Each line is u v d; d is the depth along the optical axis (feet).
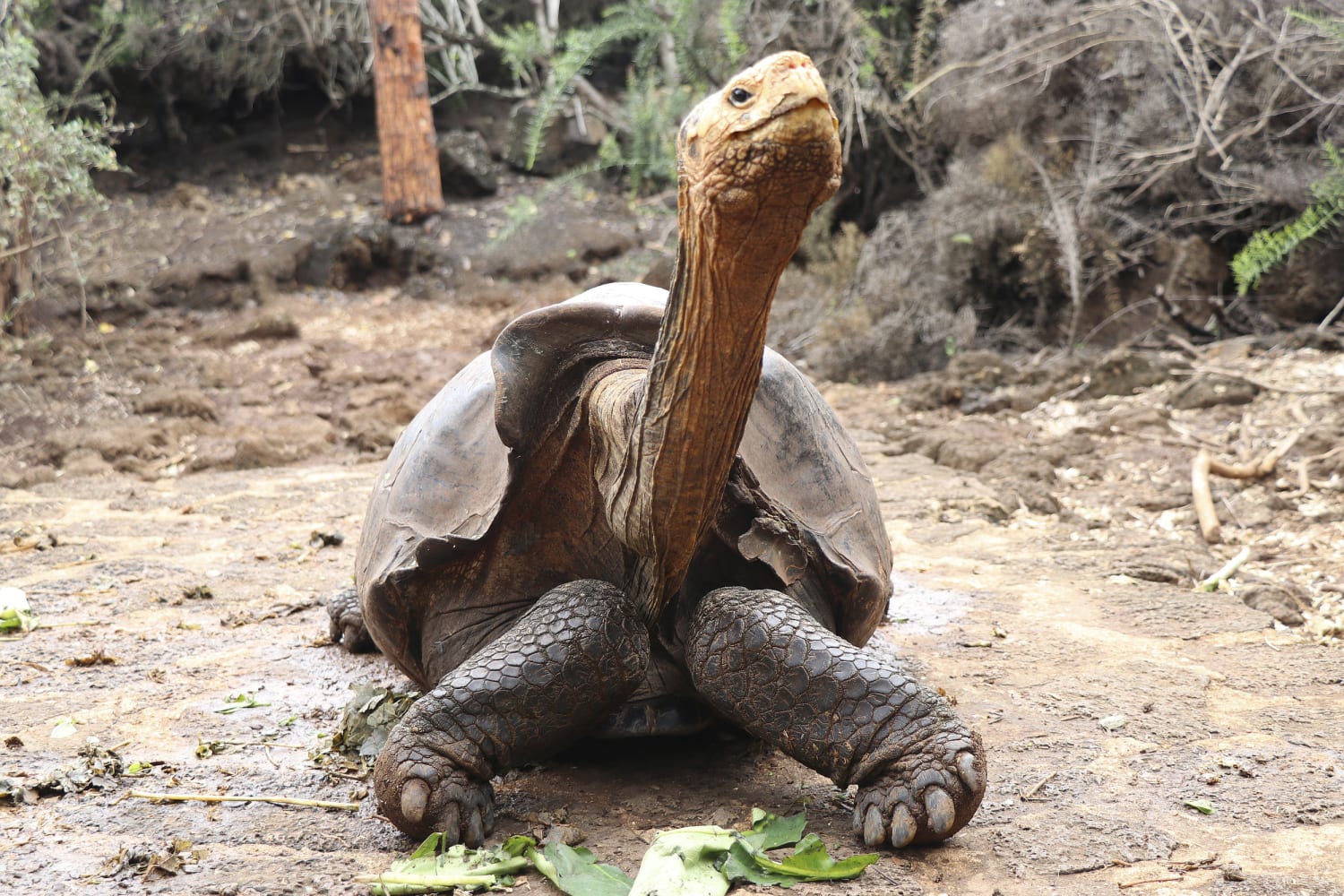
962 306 25.90
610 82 38.96
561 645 7.00
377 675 10.32
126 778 8.20
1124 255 23.93
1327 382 19.15
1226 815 7.34
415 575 7.79
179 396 23.56
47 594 13.00
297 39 36.63
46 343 26.53
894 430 20.63
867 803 6.91
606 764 8.27
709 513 6.68
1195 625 11.30
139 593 13.03
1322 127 22.58
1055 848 6.89
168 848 7.07
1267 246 19.16
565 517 7.57
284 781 8.13
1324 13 22.41
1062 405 20.98
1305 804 7.45
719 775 8.04
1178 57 24.45
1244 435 17.56
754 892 6.41
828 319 26.27
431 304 30.86
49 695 9.91
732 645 7.03
